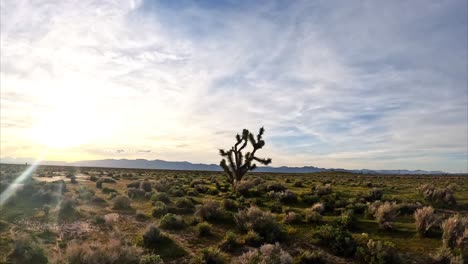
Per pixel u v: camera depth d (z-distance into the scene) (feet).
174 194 91.86
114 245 35.86
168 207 68.39
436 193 85.51
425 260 39.86
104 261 32.68
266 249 39.29
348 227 54.03
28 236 42.16
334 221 56.65
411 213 66.03
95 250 33.96
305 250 43.75
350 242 44.06
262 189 105.91
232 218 59.21
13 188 90.17
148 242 44.62
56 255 35.70
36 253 36.78
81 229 50.70
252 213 54.49
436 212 69.15
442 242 45.62
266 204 77.00
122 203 70.23
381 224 54.03
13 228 49.29
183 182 142.00
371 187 128.36
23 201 72.95
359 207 68.23
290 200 82.48
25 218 56.13
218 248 43.37
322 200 78.23
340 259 41.09
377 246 40.34
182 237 48.39
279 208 71.67
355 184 141.90
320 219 57.47
